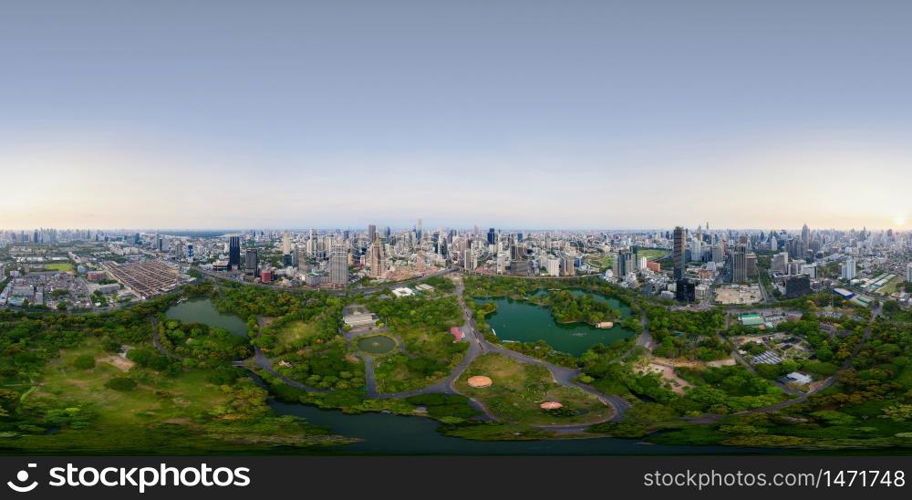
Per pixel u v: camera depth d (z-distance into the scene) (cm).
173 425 15212
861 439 13738
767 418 16050
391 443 13975
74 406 16338
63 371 19550
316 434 14738
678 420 16175
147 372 19712
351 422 16050
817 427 15025
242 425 15450
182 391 18400
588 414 16838
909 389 17388
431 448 13450
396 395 19050
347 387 19562
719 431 14850
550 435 14750
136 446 13275
